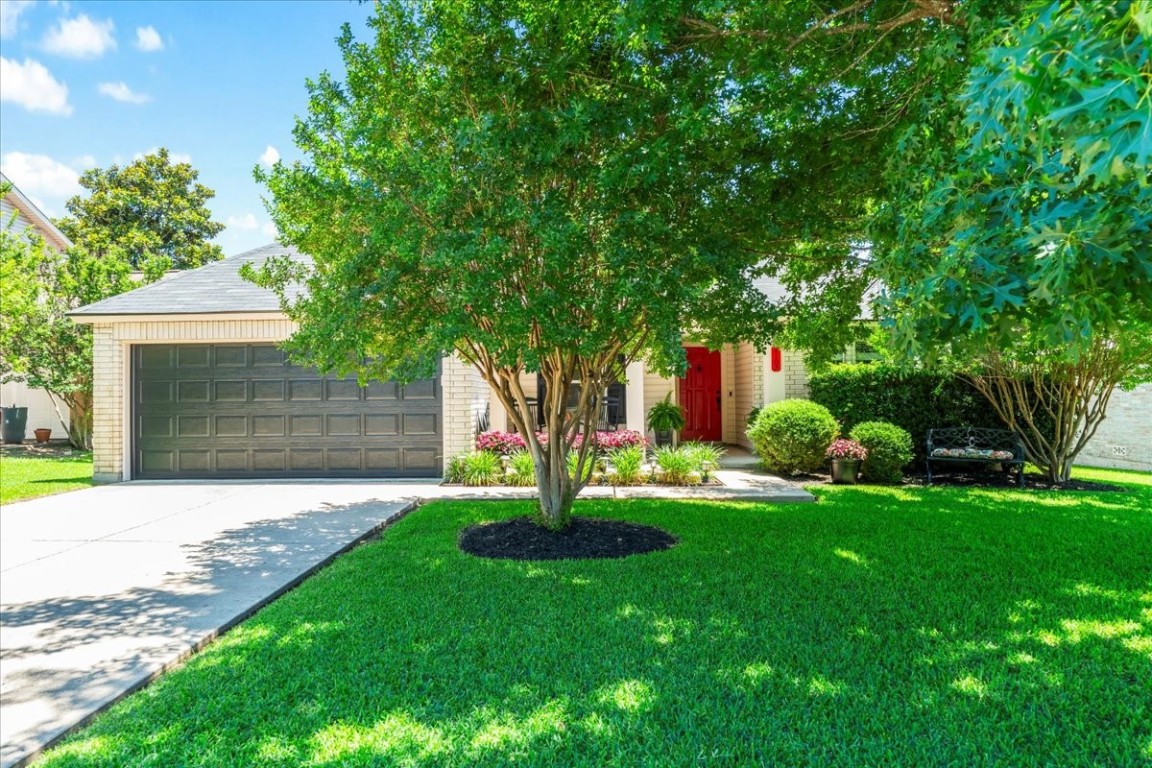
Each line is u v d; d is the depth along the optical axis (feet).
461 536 19.29
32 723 8.70
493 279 13.26
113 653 11.03
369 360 21.81
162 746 8.04
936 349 8.66
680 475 28.94
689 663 10.27
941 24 11.53
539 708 8.87
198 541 19.27
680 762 7.61
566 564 16.02
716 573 15.10
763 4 12.02
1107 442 38.09
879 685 9.53
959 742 8.02
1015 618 12.19
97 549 18.37
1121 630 11.61
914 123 11.56
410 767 7.52
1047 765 7.57
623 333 16.90
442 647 10.95
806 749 7.88
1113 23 4.91
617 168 12.82
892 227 10.37
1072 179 7.10
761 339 17.21
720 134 14.20
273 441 32.63
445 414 31.94
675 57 13.97
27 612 13.08
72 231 89.71
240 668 10.21
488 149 12.73
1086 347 6.97
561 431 19.52
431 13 14.33
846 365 34.50
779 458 31.65
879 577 14.76
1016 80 5.24
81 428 50.49
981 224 7.77
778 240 16.88
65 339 46.29
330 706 8.98
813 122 14.84
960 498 25.48
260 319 31.96
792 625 11.83
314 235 17.29
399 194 13.75
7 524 21.83
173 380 32.76
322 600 13.41
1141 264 6.48
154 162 99.76
